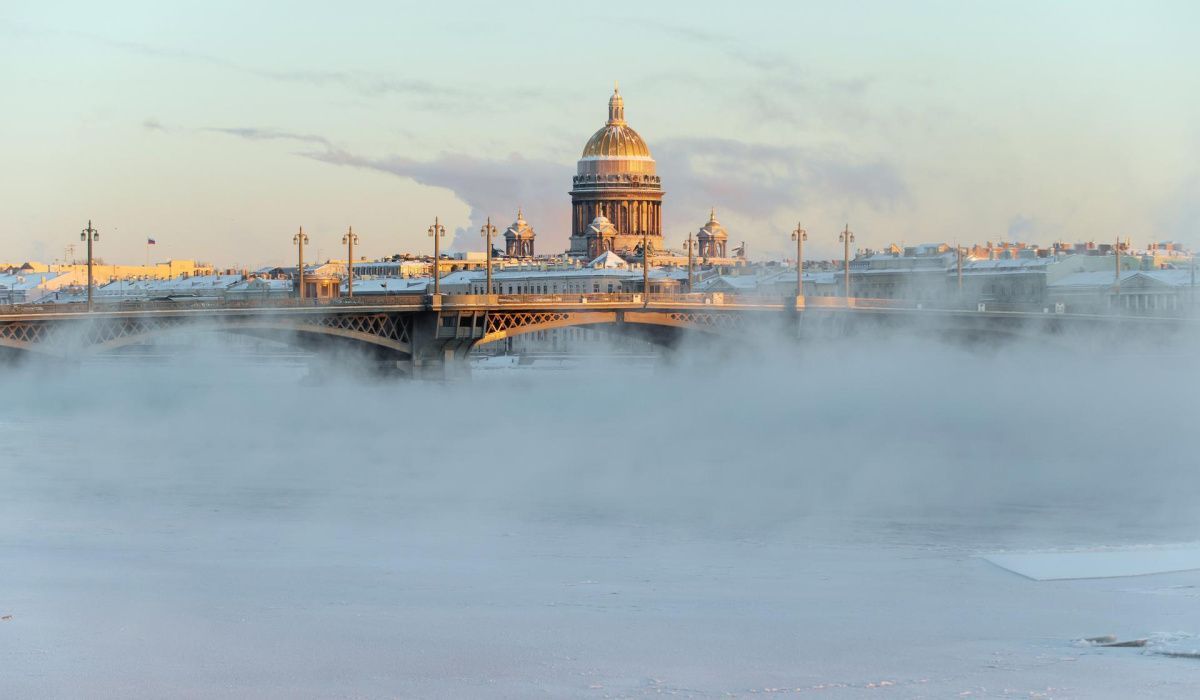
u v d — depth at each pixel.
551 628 53.91
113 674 47.66
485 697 45.06
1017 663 48.09
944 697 44.62
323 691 45.75
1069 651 49.66
